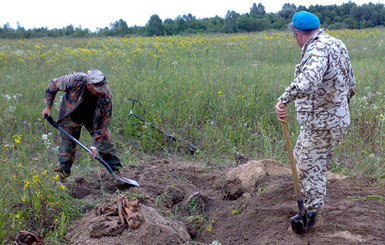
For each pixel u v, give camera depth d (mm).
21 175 4219
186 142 6352
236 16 29719
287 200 3973
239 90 8180
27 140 6105
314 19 3152
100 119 4367
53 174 4500
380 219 3660
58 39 22922
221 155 6070
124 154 5930
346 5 29812
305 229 3416
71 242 3580
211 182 4969
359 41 16812
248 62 12242
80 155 5781
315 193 3312
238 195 4406
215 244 3533
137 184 4648
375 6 29375
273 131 6559
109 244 3428
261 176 4406
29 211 3938
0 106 6949
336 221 3623
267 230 3662
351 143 5582
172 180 4941
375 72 9281
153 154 6227
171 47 15422
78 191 4531
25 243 3523
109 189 4691
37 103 7625
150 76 9000
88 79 4094
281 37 20016
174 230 3672
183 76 9180
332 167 5215
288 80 8852
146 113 7102
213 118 7145
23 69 10406
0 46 16906
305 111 3238
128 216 3562
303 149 3301
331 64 3059
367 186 4367
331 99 3152
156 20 29078
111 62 10703
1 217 3598
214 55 14164
